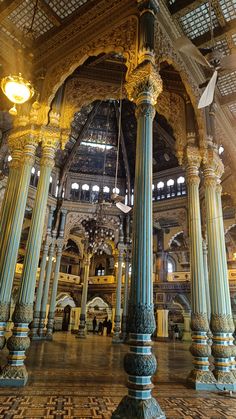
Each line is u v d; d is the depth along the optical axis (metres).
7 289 5.85
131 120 15.86
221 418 3.74
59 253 16.27
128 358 3.79
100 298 25.55
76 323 23.33
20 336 5.48
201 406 4.30
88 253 17.47
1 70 7.71
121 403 3.61
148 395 3.63
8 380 5.01
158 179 17.69
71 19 6.75
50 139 7.29
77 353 9.84
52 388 4.93
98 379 5.82
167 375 6.70
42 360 7.87
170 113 8.19
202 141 7.43
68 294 25.17
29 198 15.03
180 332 21.84
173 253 24.30
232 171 10.47
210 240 6.83
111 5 6.20
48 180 7.11
